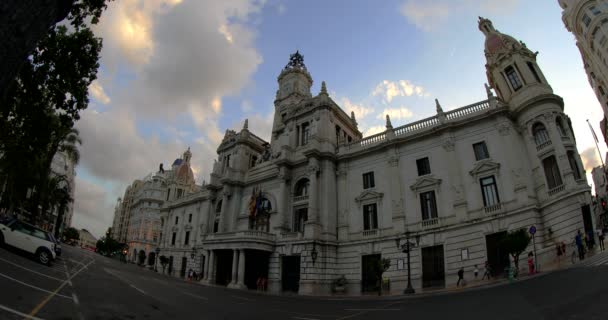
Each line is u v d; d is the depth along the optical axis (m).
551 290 15.12
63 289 13.93
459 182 34.09
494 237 30.77
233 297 24.11
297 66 63.16
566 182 27.92
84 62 17.36
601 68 70.69
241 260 41.00
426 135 37.69
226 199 54.06
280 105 60.59
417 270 33.56
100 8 14.69
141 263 103.69
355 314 15.88
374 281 36.22
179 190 105.25
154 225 125.19
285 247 41.09
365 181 41.66
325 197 41.91
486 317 12.09
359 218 40.22
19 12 5.62
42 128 18.23
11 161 38.06
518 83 34.69
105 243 126.31
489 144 33.75
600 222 52.16
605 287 12.98
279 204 45.91
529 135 31.92
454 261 31.81
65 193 61.69
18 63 5.96
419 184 36.62
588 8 67.00
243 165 57.38
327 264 38.78
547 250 27.30
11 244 20.58
